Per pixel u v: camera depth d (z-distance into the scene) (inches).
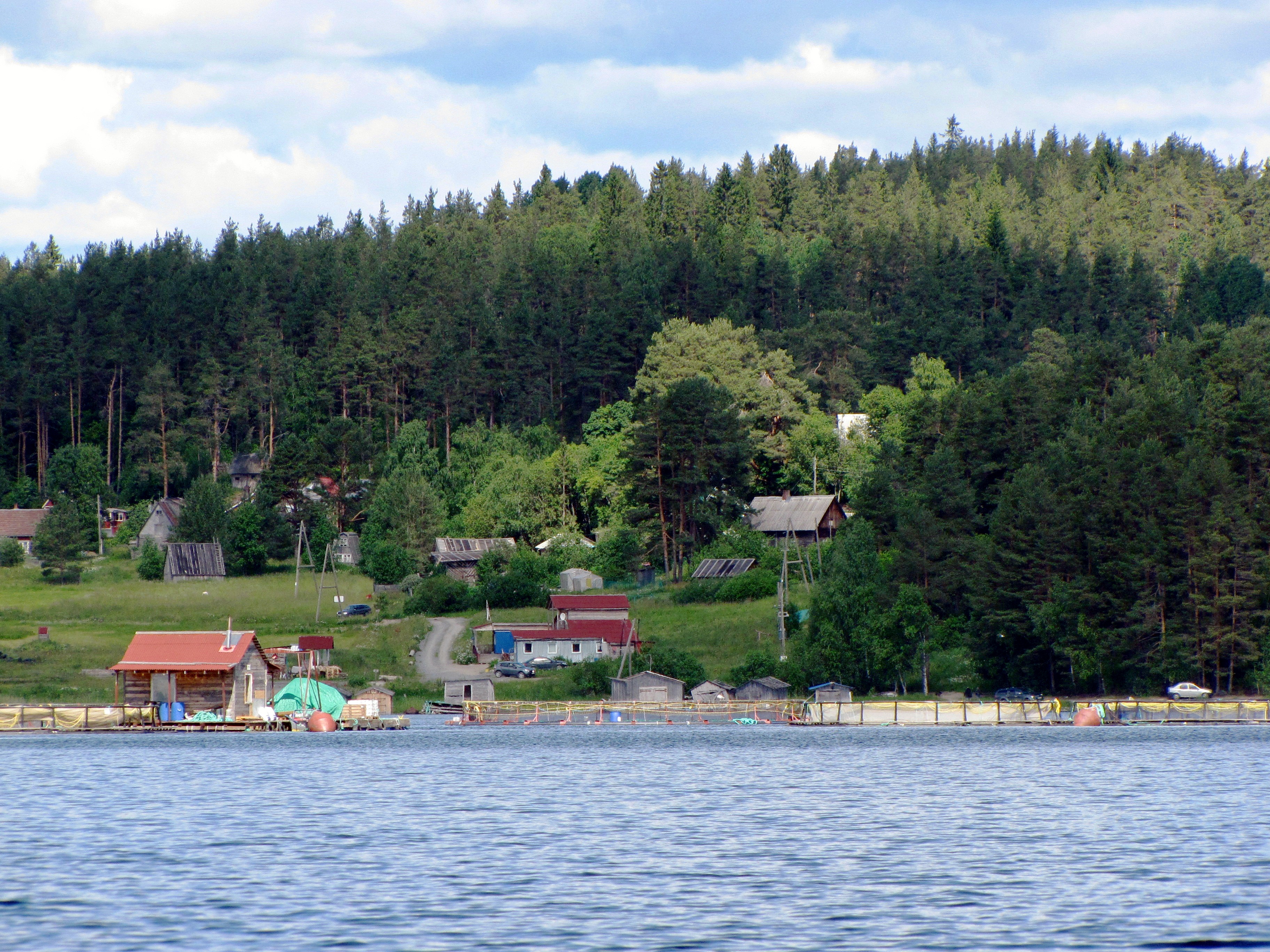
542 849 4478.3
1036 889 3740.2
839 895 3661.4
